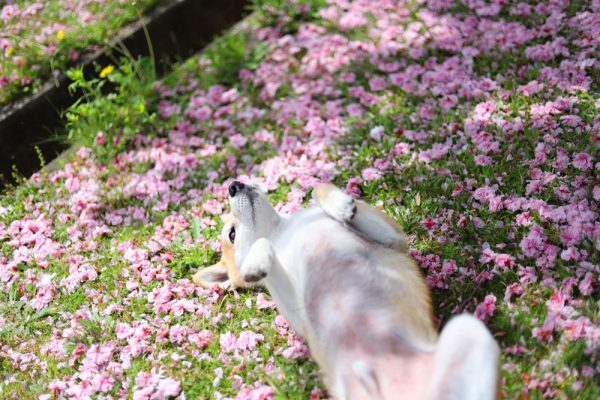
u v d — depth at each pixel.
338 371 1.61
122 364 1.82
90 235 2.14
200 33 2.74
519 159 1.99
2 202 2.26
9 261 2.12
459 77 2.25
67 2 2.75
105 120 2.38
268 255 1.70
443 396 1.46
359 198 2.03
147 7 2.66
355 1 2.63
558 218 1.84
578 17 2.28
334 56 2.46
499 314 1.74
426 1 2.54
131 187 2.23
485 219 1.90
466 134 2.09
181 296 1.94
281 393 1.70
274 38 2.59
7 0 2.80
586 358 1.64
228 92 2.43
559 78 2.14
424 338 1.60
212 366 1.79
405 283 1.65
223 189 2.16
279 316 1.84
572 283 1.73
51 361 1.86
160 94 2.48
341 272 1.66
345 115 2.28
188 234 2.07
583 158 1.92
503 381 1.62
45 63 2.53
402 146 2.10
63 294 2.01
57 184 2.29
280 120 2.30
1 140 2.39
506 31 2.33
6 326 1.97
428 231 1.91
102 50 2.56
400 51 2.41
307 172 2.12
